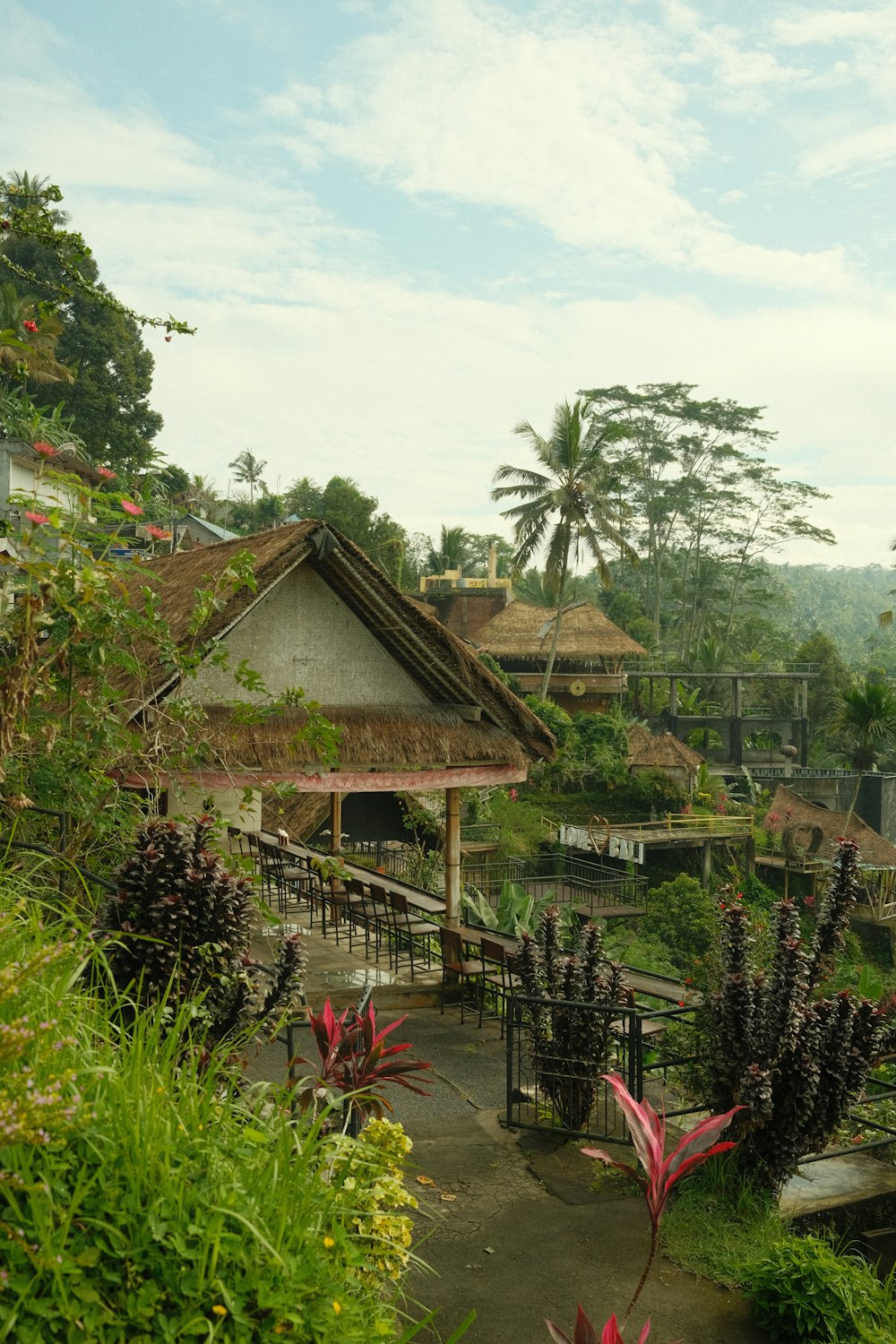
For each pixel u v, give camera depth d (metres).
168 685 8.84
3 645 5.41
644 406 85.56
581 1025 7.41
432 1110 8.05
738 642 87.06
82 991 3.57
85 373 48.03
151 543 7.06
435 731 11.23
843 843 7.73
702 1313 5.27
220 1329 2.53
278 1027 4.88
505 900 20.88
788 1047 6.41
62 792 6.22
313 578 11.23
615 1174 6.86
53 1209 2.48
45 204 5.78
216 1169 2.84
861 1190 7.08
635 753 45.44
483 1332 4.94
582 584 111.75
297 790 7.04
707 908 29.55
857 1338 5.02
